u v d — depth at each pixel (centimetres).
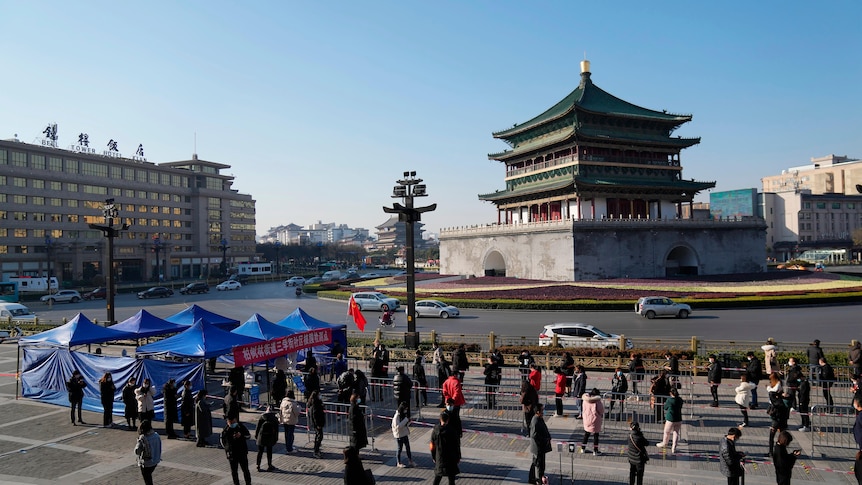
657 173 8256
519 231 7750
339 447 1850
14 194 9869
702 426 1961
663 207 8419
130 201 12038
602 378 2644
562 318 4703
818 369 2197
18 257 9888
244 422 2100
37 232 10250
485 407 2241
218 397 2458
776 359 2417
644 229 7356
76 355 2389
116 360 2286
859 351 2319
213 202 14362
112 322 4078
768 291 5650
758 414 2081
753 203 14675
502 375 2736
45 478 1596
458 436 1493
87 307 6800
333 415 2156
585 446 1734
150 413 2012
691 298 5159
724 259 7950
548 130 8425
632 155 8175
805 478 1503
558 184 7662
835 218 15125
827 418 1927
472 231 8756
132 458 1762
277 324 2906
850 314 4453
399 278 9131
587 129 7869
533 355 2919
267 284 11725
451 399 1872
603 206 7850
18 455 1792
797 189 14988
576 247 6900
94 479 1588
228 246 14688
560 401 2102
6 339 4291
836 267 11138
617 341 3070
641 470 1391
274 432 1647
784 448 1344
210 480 1574
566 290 5828
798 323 4069
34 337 2606
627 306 5128
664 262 7488
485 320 4706
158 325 3058
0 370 3148
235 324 3384
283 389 2206
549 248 7244
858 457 1308
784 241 14862
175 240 13275
